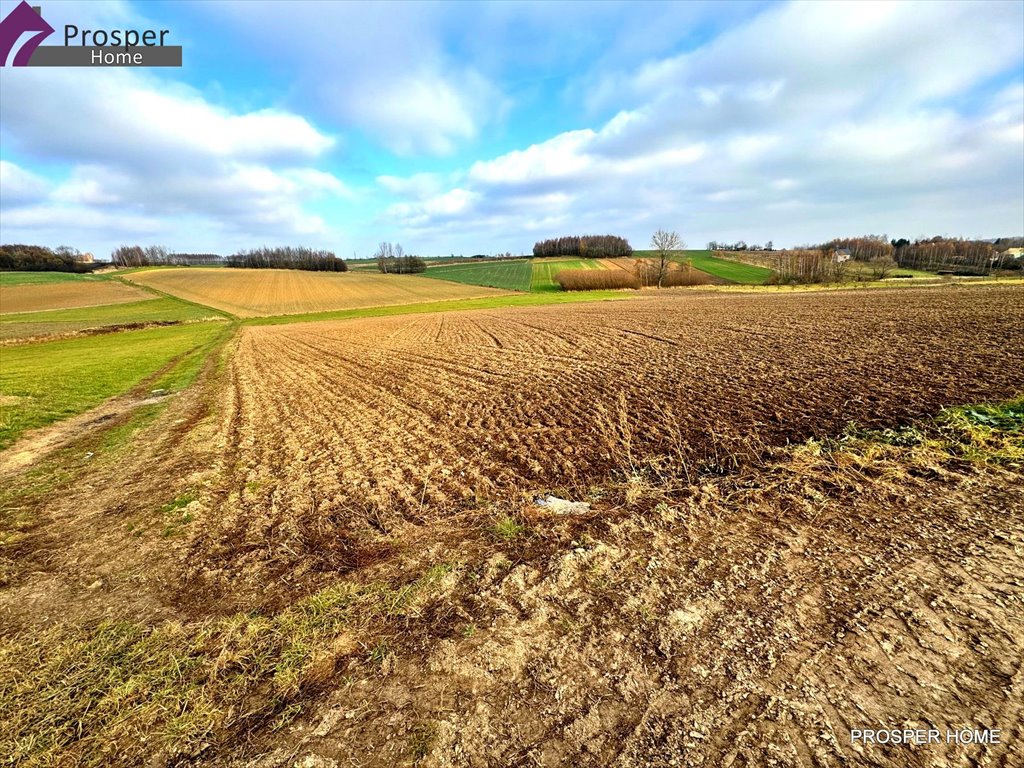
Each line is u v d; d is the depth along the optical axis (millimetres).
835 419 7148
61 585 4297
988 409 6625
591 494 5445
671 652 2941
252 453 7969
